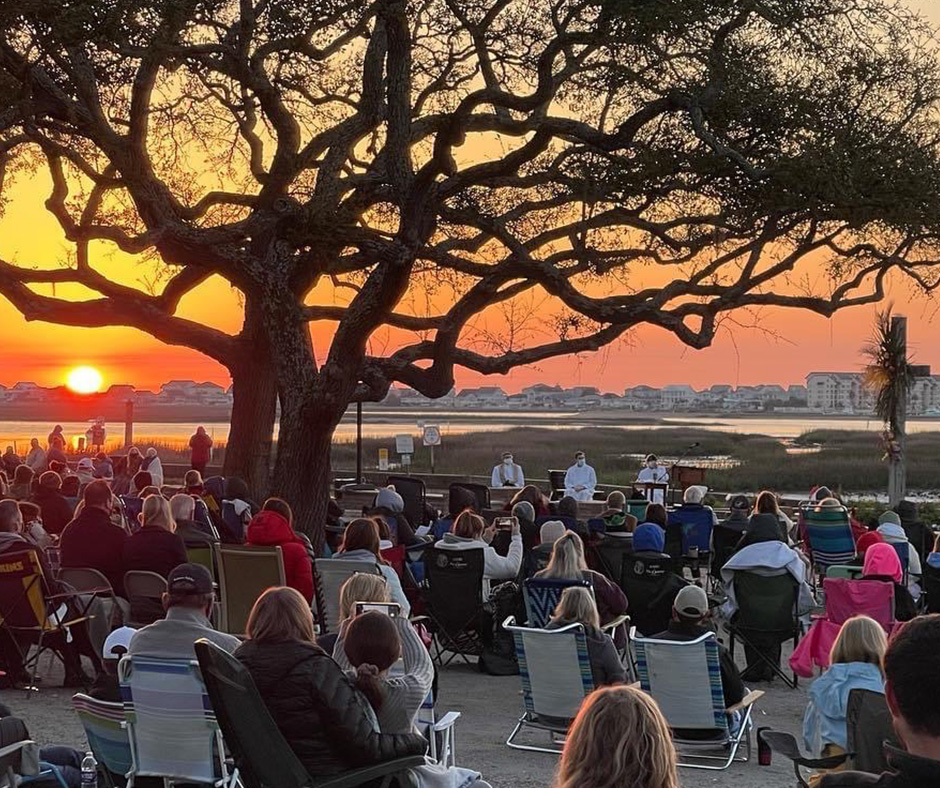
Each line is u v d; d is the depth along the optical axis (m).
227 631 10.93
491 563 12.16
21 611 10.16
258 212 17.55
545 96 15.74
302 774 5.11
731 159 15.78
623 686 3.23
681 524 17.30
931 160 16.30
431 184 16.38
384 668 5.64
